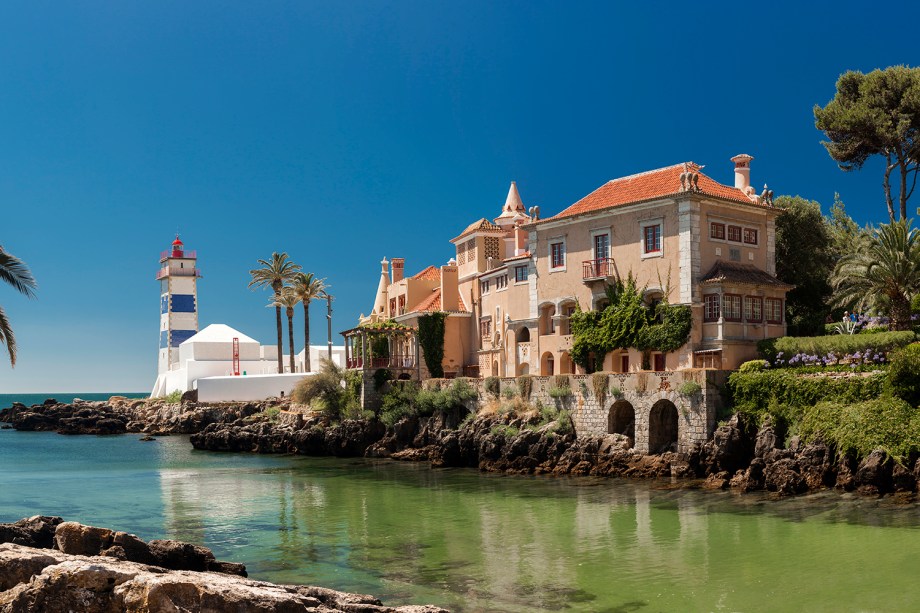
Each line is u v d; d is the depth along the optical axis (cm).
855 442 4141
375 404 7569
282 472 6081
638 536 3484
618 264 6166
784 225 6881
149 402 12138
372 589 2698
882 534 3334
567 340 6494
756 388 4841
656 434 5325
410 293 9075
